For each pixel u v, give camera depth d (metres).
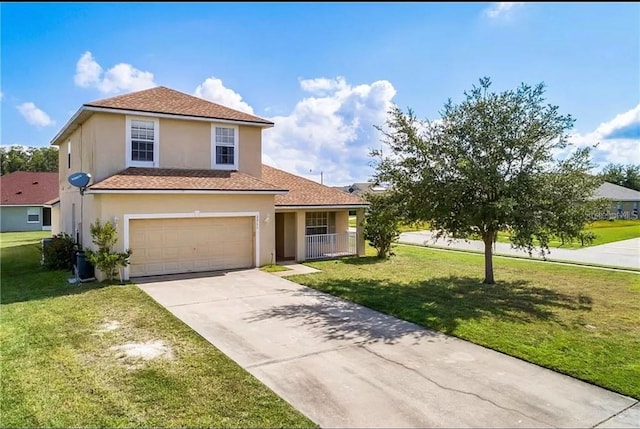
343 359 6.74
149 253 13.82
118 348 7.12
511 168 11.45
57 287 12.30
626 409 5.22
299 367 6.39
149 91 16.89
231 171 16.61
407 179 12.19
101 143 14.17
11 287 12.59
